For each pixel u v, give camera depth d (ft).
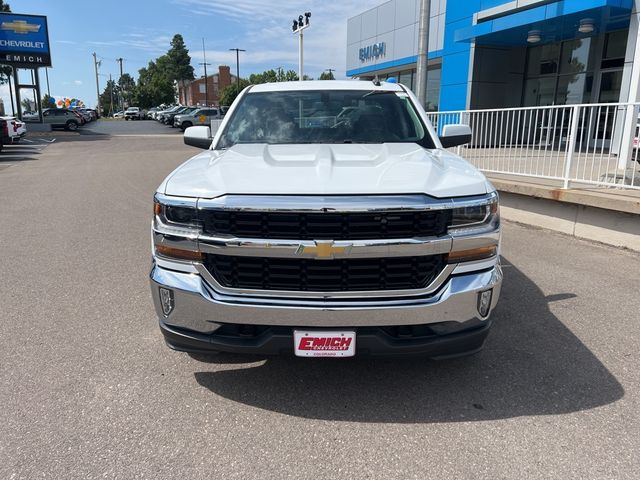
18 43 118.11
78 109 199.11
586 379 10.94
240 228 8.87
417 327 9.20
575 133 22.52
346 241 8.63
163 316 9.59
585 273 17.80
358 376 11.09
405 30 72.69
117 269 18.48
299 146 12.05
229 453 8.61
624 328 13.44
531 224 24.72
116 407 9.91
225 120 14.02
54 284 16.89
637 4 37.47
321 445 8.82
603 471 8.15
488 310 9.47
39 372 11.19
